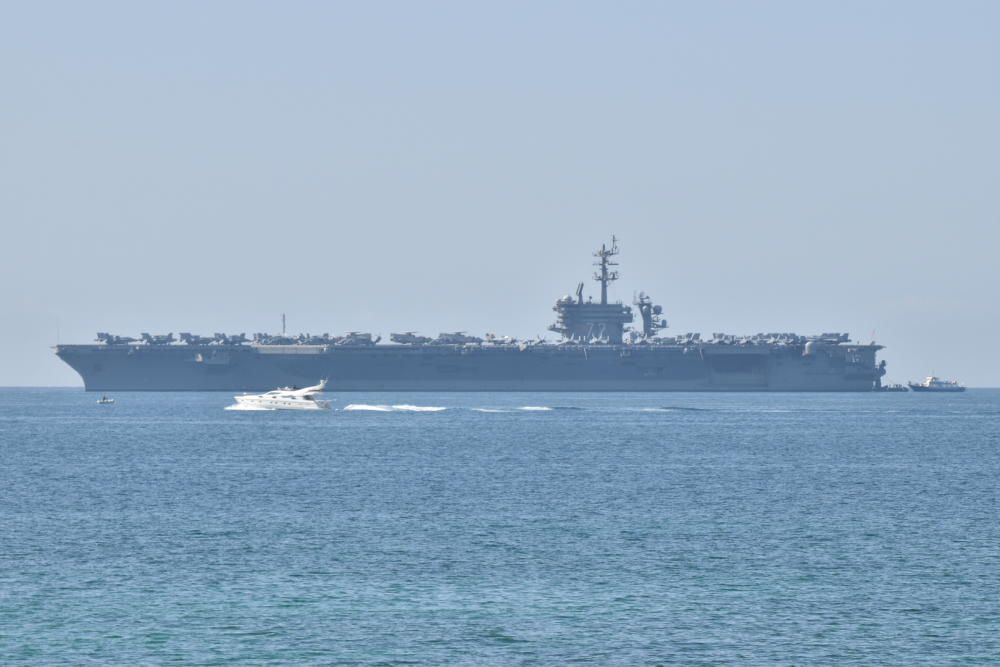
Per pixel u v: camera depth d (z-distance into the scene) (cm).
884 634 17088
